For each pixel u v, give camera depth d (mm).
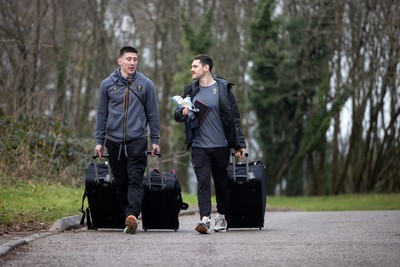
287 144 50188
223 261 10117
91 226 14805
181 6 48281
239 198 14703
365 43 45688
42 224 14930
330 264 9828
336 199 42000
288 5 48656
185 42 48469
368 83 47625
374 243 12070
